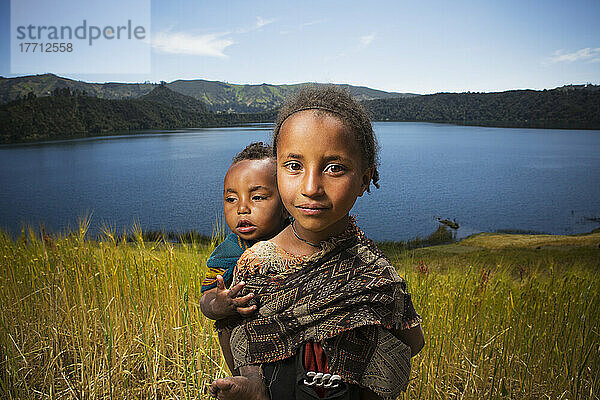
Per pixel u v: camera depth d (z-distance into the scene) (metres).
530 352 3.47
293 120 1.08
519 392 3.26
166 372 3.26
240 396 1.12
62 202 91.31
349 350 1.15
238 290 1.21
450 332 3.54
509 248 36.22
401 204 91.31
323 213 1.05
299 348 1.17
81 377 3.16
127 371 3.10
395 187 111.19
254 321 1.21
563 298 4.11
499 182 118.88
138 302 3.73
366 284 1.13
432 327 3.54
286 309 1.16
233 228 1.50
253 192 1.46
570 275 5.08
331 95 1.12
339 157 1.05
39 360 3.41
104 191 103.62
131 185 110.62
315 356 1.17
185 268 4.08
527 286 4.51
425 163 154.00
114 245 4.55
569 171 137.25
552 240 42.09
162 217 72.81
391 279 1.16
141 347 3.43
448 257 21.91
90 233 5.00
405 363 1.21
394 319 1.18
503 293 4.31
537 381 3.37
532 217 80.81
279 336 1.18
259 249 1.25
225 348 1.39
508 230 69.62
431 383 3.13
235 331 1.28
